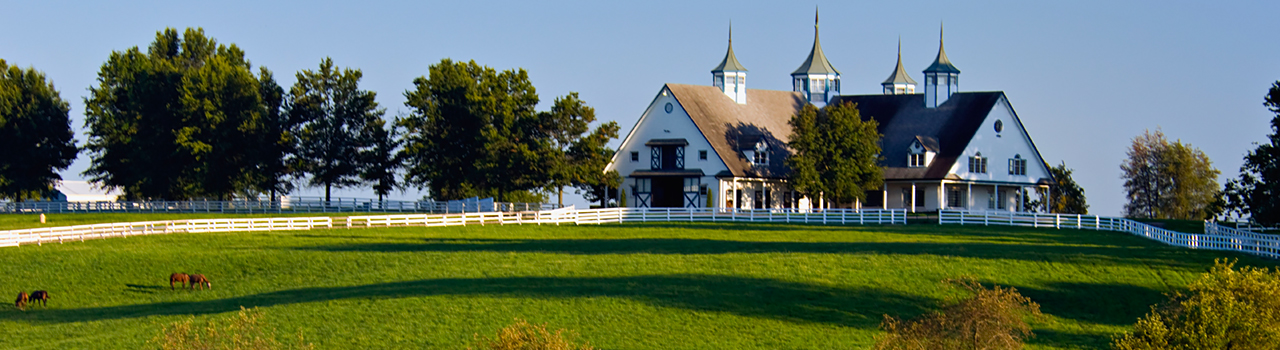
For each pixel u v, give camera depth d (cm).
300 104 9544
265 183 9531
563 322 4097
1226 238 5466
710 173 8244
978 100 8750
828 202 8506
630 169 8625
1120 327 4162
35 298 4578
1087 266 5028
